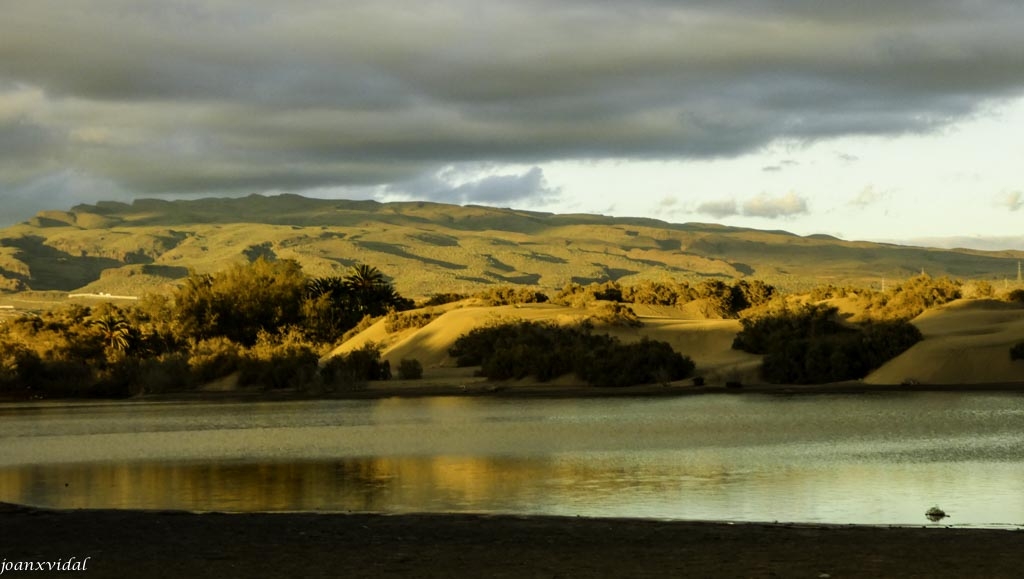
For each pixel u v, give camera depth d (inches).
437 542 862.5
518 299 5846.5
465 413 2672.2
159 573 743.1
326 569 748.0
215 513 1055.0
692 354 3993.6
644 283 6318.9
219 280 6545.3
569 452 1745.8
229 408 3253.0
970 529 909.2
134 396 4286.4
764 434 1925.4
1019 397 2539.4
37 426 2743.6
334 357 4279.0
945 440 1775.3
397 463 1669.5
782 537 867.4
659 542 852.6
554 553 804.0
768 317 3924.7
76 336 5388.8
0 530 939.3
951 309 4109.3
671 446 1787.6
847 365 3218.5
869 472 1435.8
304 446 1978.3
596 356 3553.2
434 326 4911.4
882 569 724.0
